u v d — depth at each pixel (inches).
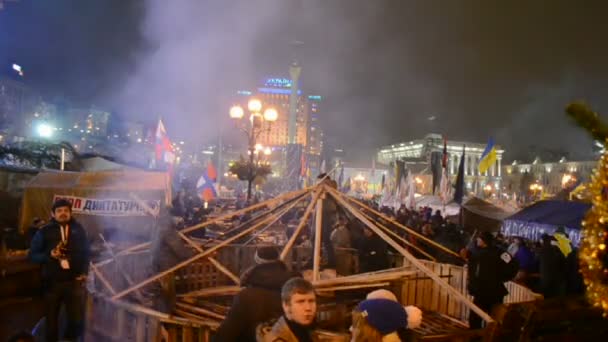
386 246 399.2
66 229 226.2
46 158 813.9
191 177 1795.0
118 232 509.7
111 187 517.0
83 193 515.2
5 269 299.4
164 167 825.5
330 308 247.1
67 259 221.5
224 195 1934.1
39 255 219.9
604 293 89.7
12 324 264.1
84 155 858.8
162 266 278.1
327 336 169.6
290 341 111.7
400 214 660.1
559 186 3299.7
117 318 205.9
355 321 109.8
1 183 682.8
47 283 221.9
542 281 369.7
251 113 714.8
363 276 285.7
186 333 182.5
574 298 139.2
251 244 422.6
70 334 223.0
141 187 518.3
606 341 141.6
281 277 138.2
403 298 353.4
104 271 278.4
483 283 260.5
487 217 813.2
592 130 86.5
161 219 296.7
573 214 581.3
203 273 354.3
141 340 193.0
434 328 290.4
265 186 1911.9
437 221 674.2
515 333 131.4
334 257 362.0
